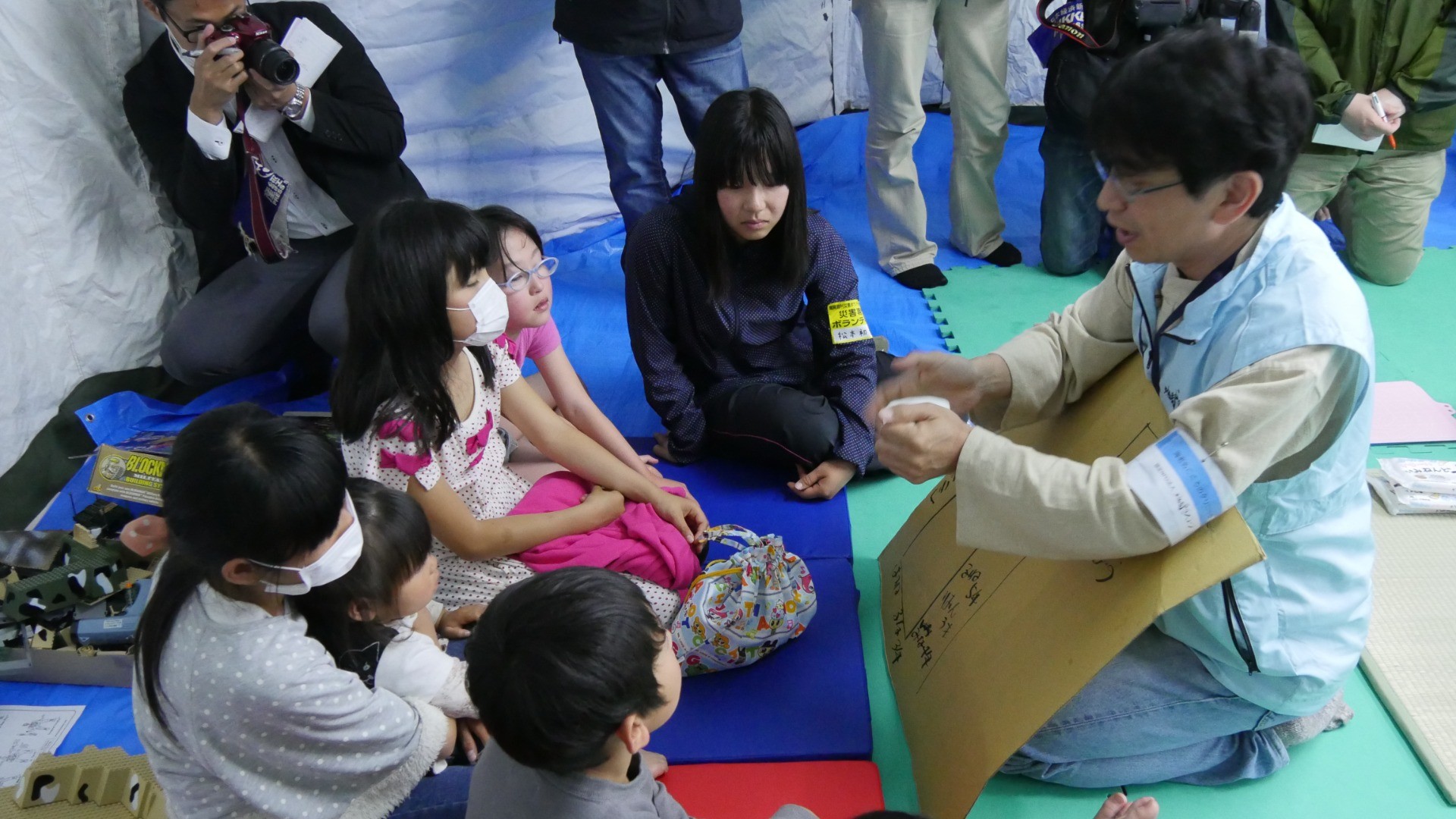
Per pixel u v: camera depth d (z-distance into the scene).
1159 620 1.33
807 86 3.62
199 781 1.17
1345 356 1.07
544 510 1.71
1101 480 1.13
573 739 0.93
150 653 1.11
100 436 2.26
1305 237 1.12
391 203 1.42
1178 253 1.10
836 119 3.67
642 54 2.53
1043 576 1.36
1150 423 1.26
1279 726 1.44
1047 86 2.74
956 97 2.80
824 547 1.92
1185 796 1.43
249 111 2.09
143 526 1.66
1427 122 2.50
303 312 2.39
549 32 2.83
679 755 1.50
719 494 2.08
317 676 1.12
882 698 1.63
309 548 1.07
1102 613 1.20
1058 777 1.44
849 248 3.11
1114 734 1.37
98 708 1.64
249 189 2.19
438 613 1.61
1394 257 2.68
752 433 2.05
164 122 2.24
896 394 1.49
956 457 1.23
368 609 1.23
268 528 1.02
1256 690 1.32
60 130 2.18
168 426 2.34
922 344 2.60
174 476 1.03
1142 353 1.33
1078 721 1.37
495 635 0.95
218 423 1.04
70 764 1.42
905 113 2.68
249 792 1.15
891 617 1.73
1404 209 2.61
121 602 1.72
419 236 1.36
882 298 2.84
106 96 2.28
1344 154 2.55
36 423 2.19
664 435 2.23
